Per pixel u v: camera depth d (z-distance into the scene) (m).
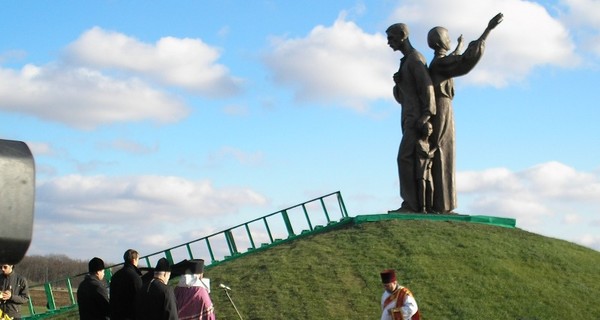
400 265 31.73
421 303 28.67
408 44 38.66
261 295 29.86
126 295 16.78
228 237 38.03
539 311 28.50
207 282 19.39
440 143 37.91
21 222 2.39
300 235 37.94
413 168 37.88
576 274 32.88
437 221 37.03
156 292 15.51
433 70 38.00
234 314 28.53
